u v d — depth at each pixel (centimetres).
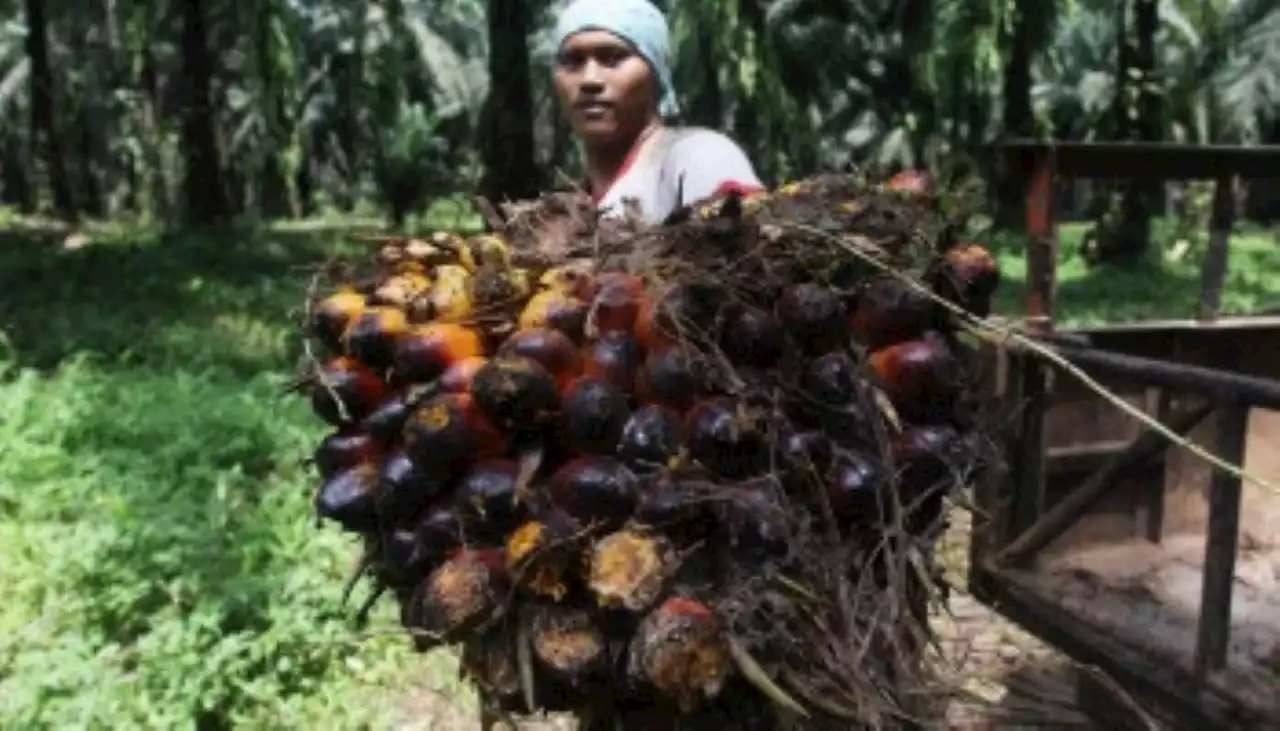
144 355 941
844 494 173
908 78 1745
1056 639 333
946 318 190
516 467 171
